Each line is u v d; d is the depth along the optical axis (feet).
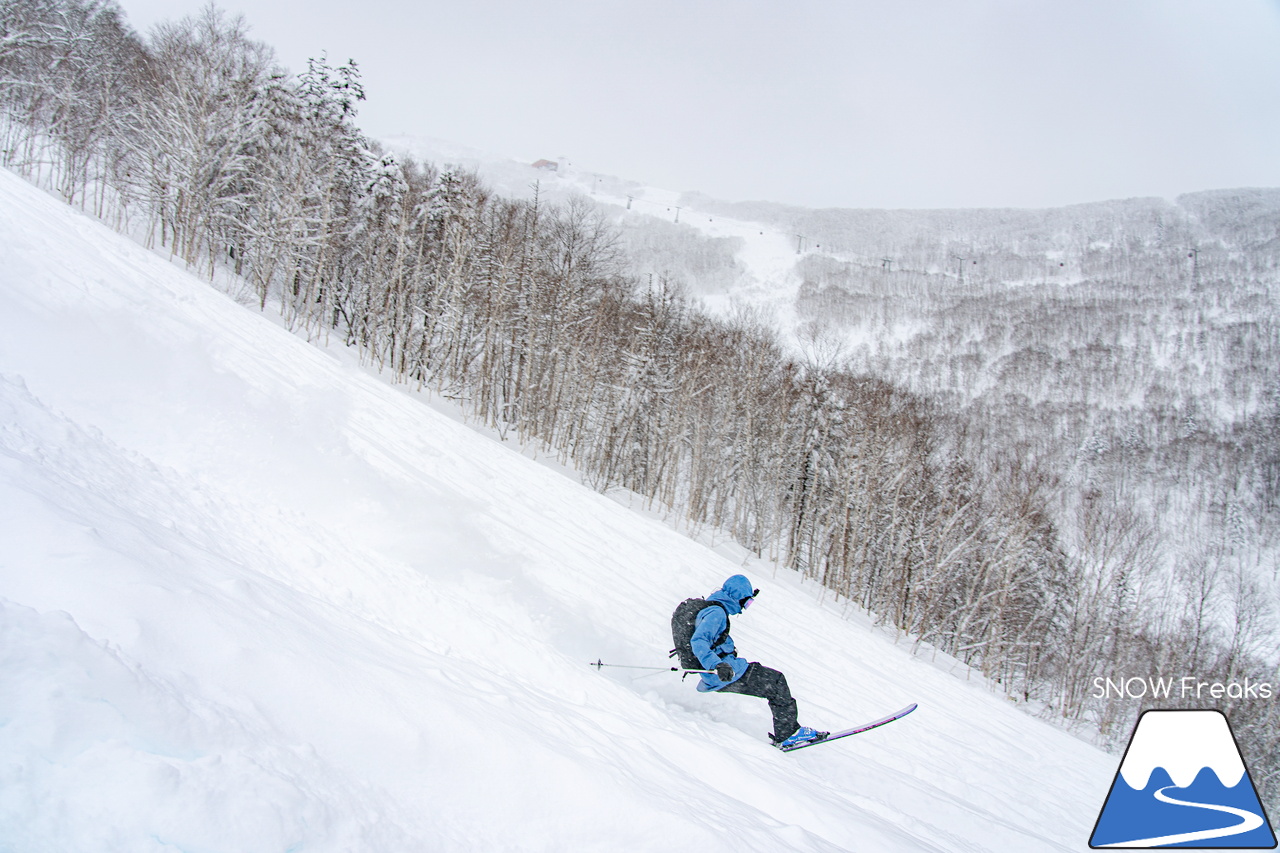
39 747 5.60
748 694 19.69
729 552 82.02
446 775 8.49
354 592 17.31
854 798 17.16
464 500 36.63
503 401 101.30
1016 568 95.40
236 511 20.01
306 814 6.60
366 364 81.41
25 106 88.02
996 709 45.75
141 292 39.22
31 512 8.79
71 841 5.12
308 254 91.20
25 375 22.40
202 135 81.87
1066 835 23.75
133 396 25.43
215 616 8.62
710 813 10.84
